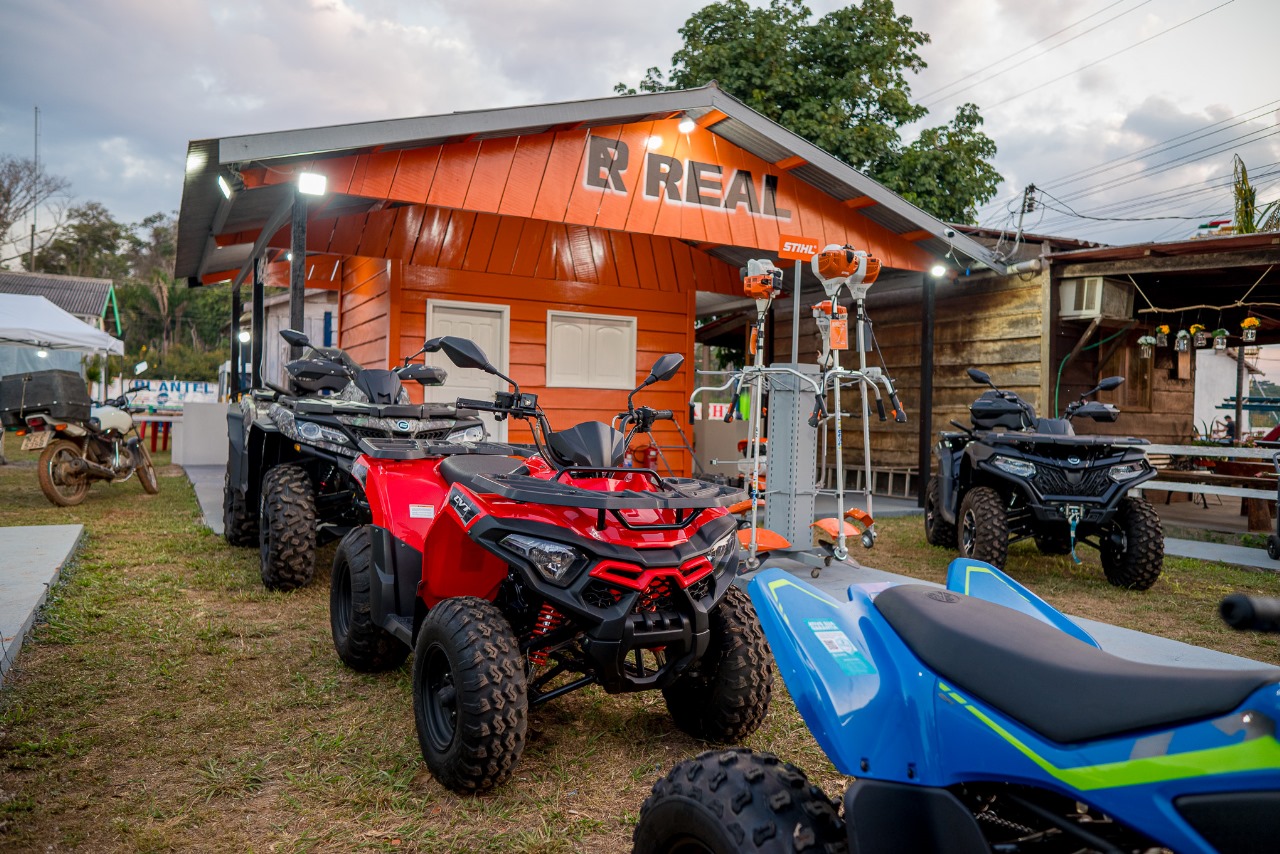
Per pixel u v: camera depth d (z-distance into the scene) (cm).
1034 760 135
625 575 268
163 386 2988
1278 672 117
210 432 1366
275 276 1188
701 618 280
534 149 753
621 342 1128
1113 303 990
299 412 543
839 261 557
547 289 1074
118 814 257
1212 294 1072
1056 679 138
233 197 690
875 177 1667
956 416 1106
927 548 762
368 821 258
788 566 614
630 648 267
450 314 1024
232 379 1266
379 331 1027
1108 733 127
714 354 2011
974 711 146
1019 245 1032
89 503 921
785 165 869
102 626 442
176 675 379
